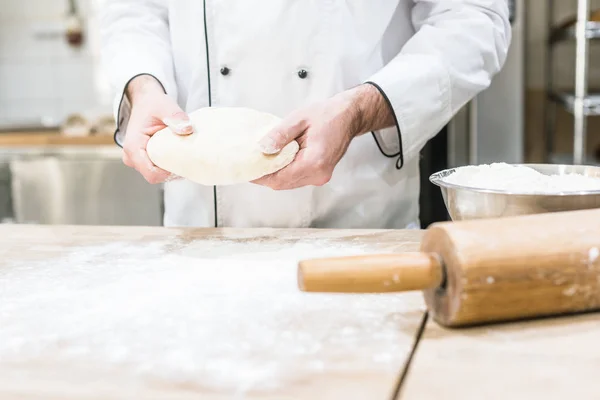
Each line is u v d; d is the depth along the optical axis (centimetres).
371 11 108
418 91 98
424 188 220
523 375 52
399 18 112
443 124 104
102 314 69
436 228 62
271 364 55
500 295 58
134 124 100
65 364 57
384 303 69
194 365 56
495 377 51
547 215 64
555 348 56
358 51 108
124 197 239
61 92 311
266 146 88
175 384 52
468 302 58
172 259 88
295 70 108
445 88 100
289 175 89
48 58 309
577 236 60
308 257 88
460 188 80
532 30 277
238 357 57
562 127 281
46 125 272
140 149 96
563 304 61
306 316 66
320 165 88
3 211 245
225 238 99
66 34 302
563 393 49
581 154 236
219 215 114
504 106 226
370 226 115
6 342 62
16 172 240
